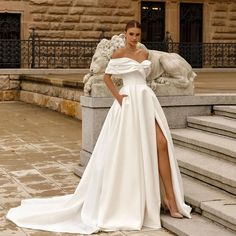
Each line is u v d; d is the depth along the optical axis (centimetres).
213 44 2884
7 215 744
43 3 2641
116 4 2766
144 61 726
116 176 691
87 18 2722
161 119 712
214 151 861
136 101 700
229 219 655
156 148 698
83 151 1020
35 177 973
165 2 2870
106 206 693
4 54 2473
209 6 2944
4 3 2581
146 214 701
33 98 2166
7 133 1466
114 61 714
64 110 1853
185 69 1030
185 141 939
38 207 761
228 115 1022
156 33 2886
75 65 2664
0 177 971
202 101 1050
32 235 681
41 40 2517
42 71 2334
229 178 736
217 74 2427
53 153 1198
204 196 741
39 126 1595
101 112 970
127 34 728
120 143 690
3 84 2272
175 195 710
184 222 690
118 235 674
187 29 2945
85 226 696
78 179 962
